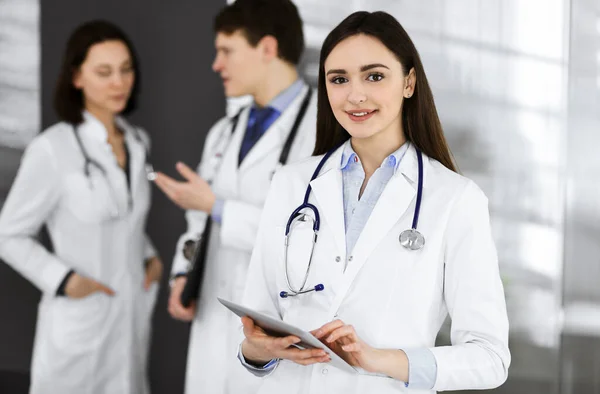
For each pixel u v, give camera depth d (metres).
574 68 2.72
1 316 2.91
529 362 2.75
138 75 2.88
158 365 2.90
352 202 1.45
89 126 2.76
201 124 2.90
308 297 1.41
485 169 2.77
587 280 2.73
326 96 1.50
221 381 2.36
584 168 2.73
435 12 2.78
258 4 2.44
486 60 2.76
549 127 2.74
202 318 2.40
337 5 2.78
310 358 1.30
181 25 2.90
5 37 2.97
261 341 1.31
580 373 2.73
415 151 1.45
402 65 1.38
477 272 1.34
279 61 2.45
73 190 2.72
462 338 1.34
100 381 2.77
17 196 2.73
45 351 2.74
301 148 2.34
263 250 1.49
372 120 1.37
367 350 1.27
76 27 2.98
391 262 1.36
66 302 2.72
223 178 2.41
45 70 2.92
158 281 2.91
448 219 1.36
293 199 1.49
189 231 2.55
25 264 2.71
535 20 2.73
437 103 2.79
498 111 2.76
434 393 1.37
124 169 2.81
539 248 2.75
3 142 2.90
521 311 2.76
